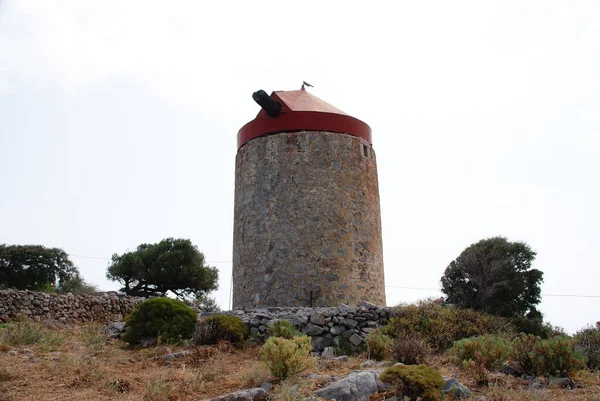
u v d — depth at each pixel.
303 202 15.95
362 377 7.59
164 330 12.62
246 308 15.94
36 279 34.00
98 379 8.66
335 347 12.35
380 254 16.97
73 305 17.55
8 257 33.34
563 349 9.09
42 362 9.49
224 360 10.38
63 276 35.34
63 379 8.55
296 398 7.01
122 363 10.37
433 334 12.58
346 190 16.39
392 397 7.09
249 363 10.46
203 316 14.16
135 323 12.88
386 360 10.68
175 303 13.27
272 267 15.62
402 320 12.90
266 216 16.14
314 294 15.17
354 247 15.99
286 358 8.51
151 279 33.16
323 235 15.70
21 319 14.97
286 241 15.68
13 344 11.43
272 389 7.87
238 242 16.92
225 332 12.29
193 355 10.62
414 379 7.12
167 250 33.59
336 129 16.88
